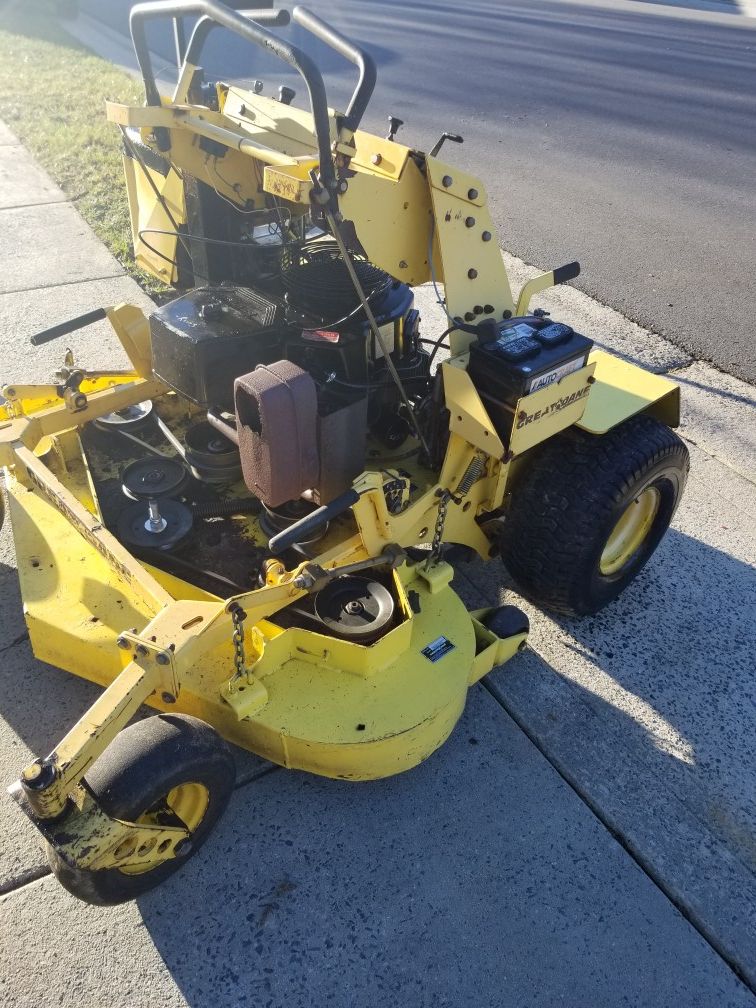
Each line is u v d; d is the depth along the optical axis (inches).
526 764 110.5
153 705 104.8
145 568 108.9
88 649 103.6
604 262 265.3
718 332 226.4
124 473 121.3
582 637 130.0
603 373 126.4
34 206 278.4
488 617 119.2
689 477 168.9
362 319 112.0
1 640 123.5
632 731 115.8
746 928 94.8
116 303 219.9
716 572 144.9
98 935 90.8
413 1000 86.7
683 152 392.8
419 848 100.1
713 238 292.2
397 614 109.1
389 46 575.2
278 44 84.0
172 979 87.7
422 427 121.8
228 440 121.1
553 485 114.9
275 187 88.4
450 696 101.0
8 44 500.1
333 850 99.4
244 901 94.2
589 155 375.6
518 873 98.2
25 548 115.0
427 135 378.6
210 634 89.1
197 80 124.5
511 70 538.9
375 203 96.3
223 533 117.6
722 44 708.0
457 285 106.0
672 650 129.0
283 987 87.4
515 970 89.4
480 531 126.0
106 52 504.7
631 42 682.8
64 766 75.5
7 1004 85.0
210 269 126.9
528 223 292.0
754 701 121.8
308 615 106.6
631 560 134.0
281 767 108.7
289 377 91.2
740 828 104.8
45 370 187.6
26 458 114.0
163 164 129.2
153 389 131.9
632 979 89.5
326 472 102.8
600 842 102.1
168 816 89.0
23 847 98.4
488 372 102.6
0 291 222.4
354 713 97.7
